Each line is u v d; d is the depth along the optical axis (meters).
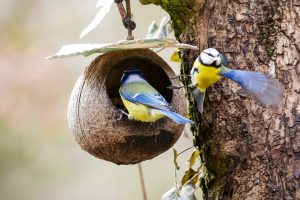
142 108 9.03
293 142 9.03
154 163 18.36
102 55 9.52
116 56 9.44
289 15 9.16
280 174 9.05
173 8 9.49
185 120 8.54
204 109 9.41
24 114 16.39
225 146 9.27
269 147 9.08
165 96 10.10
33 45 17.09
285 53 9.12
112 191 18.52
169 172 18.17
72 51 8.58
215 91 9.26
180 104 9.39
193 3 9.38
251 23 9.19
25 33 17.44
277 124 9.06
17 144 17.39
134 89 9.14
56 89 16.44
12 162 18.06
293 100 9.07
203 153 9.61
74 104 9.45
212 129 9.37
